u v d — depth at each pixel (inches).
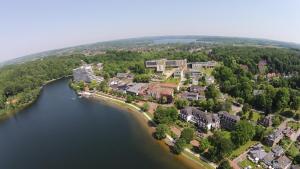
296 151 4955.7
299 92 7490.2
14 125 7741.1
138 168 4648.1
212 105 6943.9
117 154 5246.1
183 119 6643.7
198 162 4712.1
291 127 5969.5
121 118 7372.1
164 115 6491.1
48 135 6604.3
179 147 5027.1
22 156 5575.8
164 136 5733.3
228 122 5994.1
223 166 4210.1
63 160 5211.6
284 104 6811.0
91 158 5177.2
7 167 5142.7
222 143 4670.3
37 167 5049.2
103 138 6092.5
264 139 5374.0
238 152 4982.8
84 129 6786.4
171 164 4717.0
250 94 7652.6
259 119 6240.2
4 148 6087.6
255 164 4596.5
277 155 4781.0
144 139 5831.7
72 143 5979.3
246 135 5128.0
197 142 5457.7
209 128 5984.3
